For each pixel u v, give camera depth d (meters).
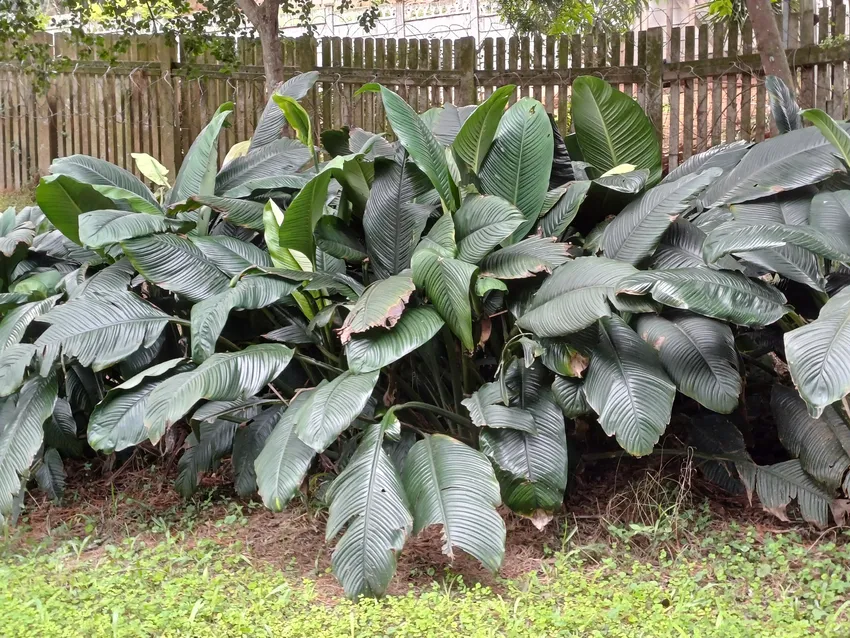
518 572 3.82
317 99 10.21
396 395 4.66
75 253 5.61
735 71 8.98
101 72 10.72
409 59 10.11
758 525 4.21
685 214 5.06
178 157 10.68
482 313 4.23
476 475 3.67
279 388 4.88
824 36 8.59
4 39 9.91
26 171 11.41
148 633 3.19
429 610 3.27
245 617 3.29
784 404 4.26
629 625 3.22
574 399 3.99
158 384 4.25
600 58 9.59
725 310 3.74
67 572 3.87
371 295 3.92
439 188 4.25
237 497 4.92
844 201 4.21
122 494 5.05
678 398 4.78
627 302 3.88
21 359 4.36
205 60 10.59
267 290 4.12
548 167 4.60
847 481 3.93
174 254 4.58
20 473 4.39
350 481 3.69
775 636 3.02
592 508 4.37
